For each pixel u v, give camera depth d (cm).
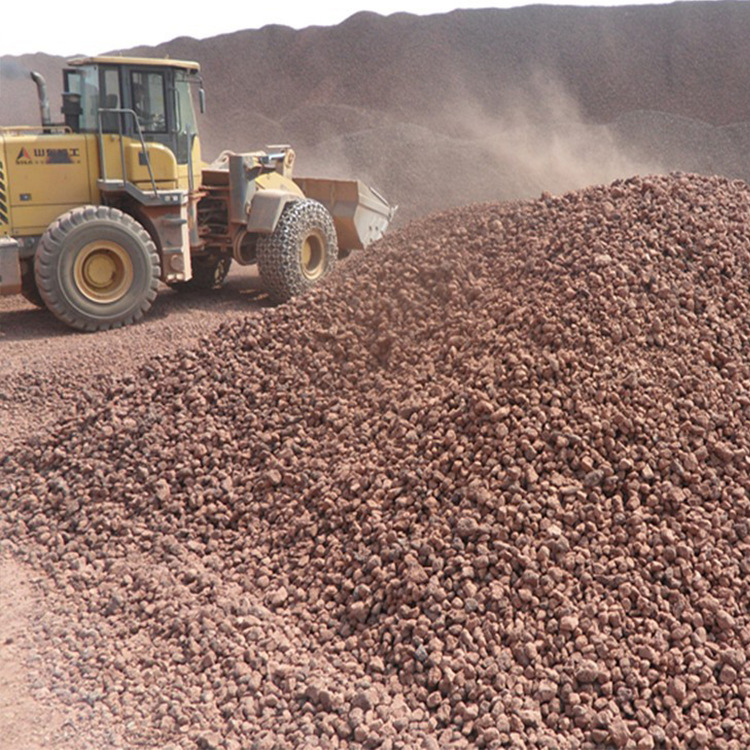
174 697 304
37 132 824
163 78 822
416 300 486
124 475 434
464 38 2286
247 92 2377
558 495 354
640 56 2139
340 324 494
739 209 495
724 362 407
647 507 350
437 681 299
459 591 327
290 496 400
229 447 434
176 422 455
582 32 2230
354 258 568
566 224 486
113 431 462
